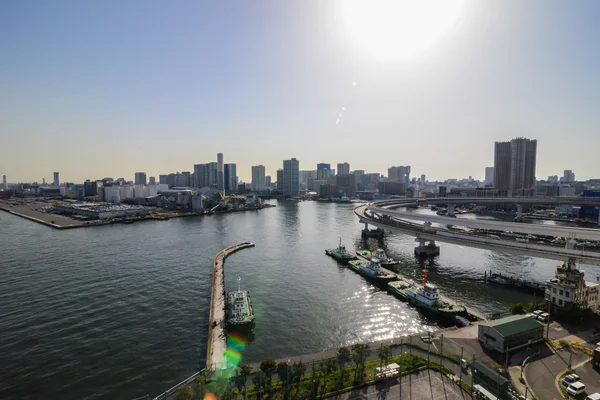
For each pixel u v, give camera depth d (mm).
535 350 62719
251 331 79875
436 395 50312
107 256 153500
